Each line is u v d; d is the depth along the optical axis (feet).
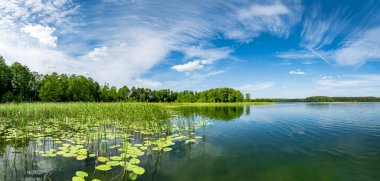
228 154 18.99
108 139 24.63
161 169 15.25
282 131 30.45
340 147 21.29
